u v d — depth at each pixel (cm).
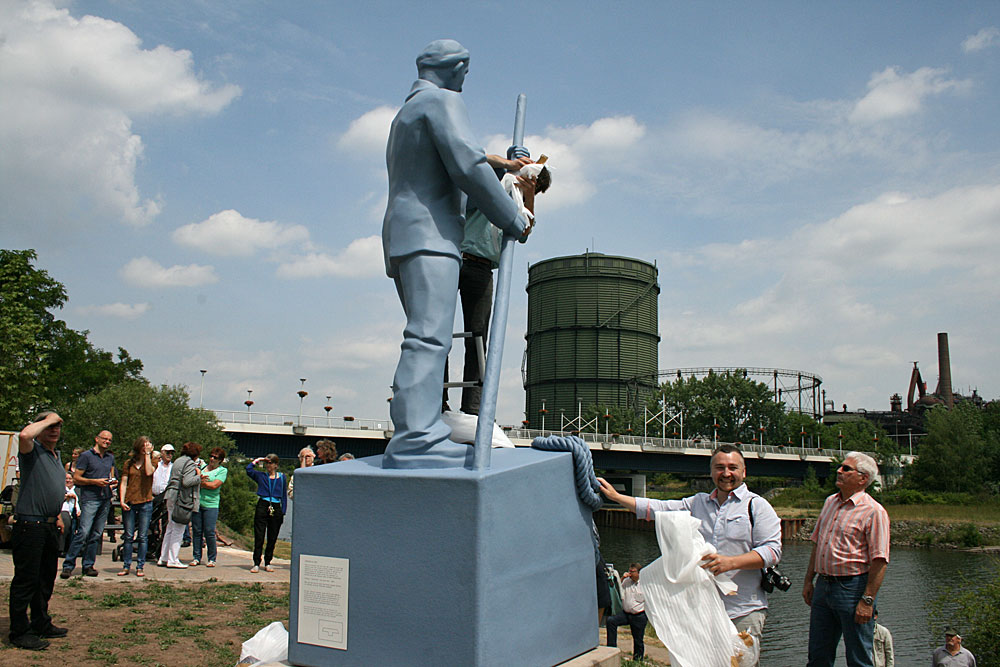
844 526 528
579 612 369
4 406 2981
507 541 314
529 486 332
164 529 1299
